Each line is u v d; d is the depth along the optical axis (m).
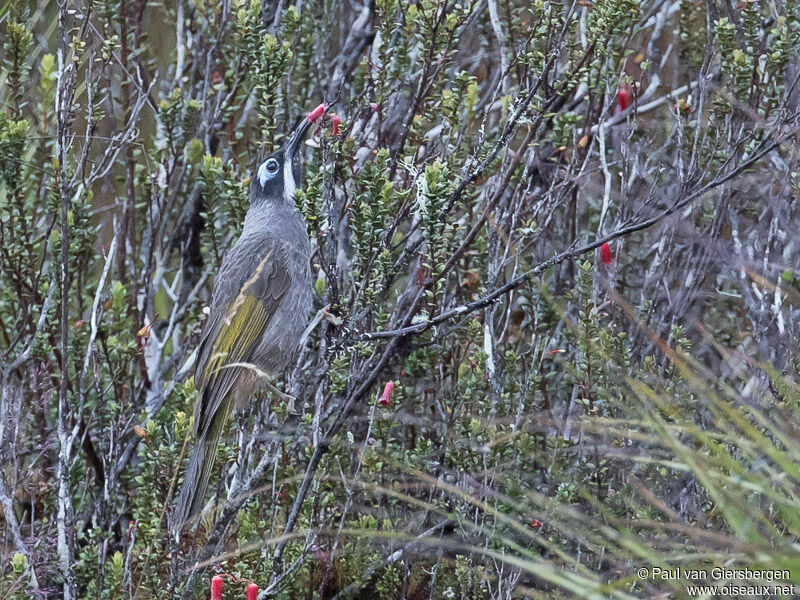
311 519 6.64
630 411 6.40
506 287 5.91
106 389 7.66
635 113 7.73
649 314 7.49
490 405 7.00
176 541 6.44
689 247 7.75
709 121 8.08
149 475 7.11
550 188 7.71
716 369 7.68
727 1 8.29
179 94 8.22
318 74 8.91
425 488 7.23
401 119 8.52
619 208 7.75
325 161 6.36
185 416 6.90
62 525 6.96
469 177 6.09
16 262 7.73
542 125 7.58
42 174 8.27
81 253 8.20
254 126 8.45
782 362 7.01
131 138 8.20
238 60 8.42
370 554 7.02
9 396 7.24
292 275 7.45
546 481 7.01
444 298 7.34
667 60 9.52
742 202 8.09
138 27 8.73
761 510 5.62
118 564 6.62
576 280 7.77
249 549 6.49
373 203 6.34
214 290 7.52
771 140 7.35
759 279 7.06
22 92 8.09
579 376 6.79
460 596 6.83
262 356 7.32
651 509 6.33
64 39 6.99
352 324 6.16
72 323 8.38
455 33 7.19
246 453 7.07
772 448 5.25
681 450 5.43
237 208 7.85
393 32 7.84
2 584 6.66
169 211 8.71
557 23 7.04
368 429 7.09
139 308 8.70
